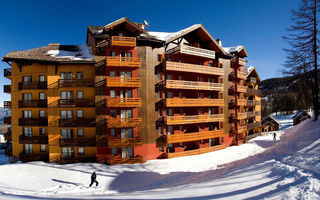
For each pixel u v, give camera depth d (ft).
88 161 78.07
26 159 79.36
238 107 116.06
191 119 86.07
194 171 66.54
